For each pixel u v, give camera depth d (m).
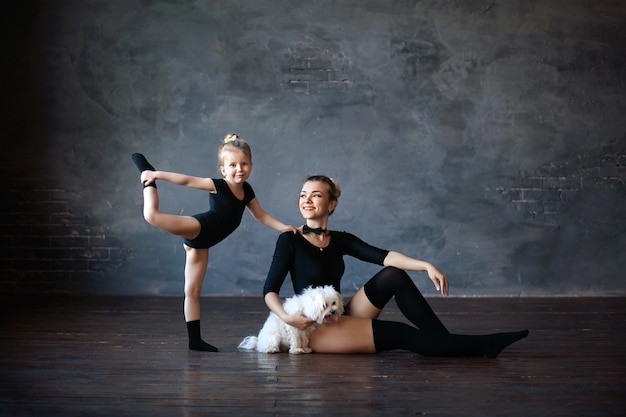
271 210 6.31
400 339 3.36
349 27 6.33
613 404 2.56
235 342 3.91
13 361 3.34
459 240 6.34
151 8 6.30
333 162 6.33
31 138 6.26
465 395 2.68
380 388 2.78
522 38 6.35
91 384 2.87
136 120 6.29
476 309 5.45
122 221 6.28
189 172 6.30
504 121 6.35
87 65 6.27
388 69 6.34
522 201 6.35
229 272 6.30
